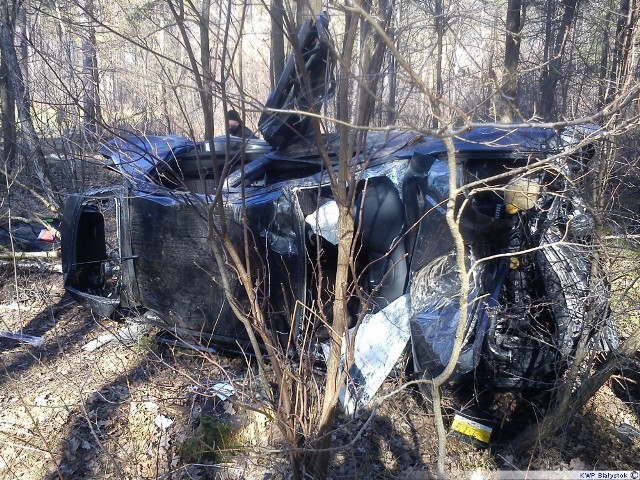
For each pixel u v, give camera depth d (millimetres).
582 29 5668
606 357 3963
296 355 3658
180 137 5070
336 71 2283
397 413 3938
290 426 2527
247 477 3430
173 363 4656
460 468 3561
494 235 3518
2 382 4516
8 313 5758
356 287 2383
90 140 4773
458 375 3379
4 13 5477
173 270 4516
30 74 6562
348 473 3512
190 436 3756
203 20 1916
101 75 5250
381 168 3934
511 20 6805
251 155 5203
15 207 7035
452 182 1664
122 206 4793
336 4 1519
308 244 4152
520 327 3809
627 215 3590
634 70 3289
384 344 3748
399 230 3955
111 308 5023
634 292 3957
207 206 2352
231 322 4297
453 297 3381
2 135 7500
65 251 5285
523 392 3998
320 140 2105
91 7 3920
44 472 3615
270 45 2484
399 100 2105
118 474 3266
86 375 4574
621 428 3904
